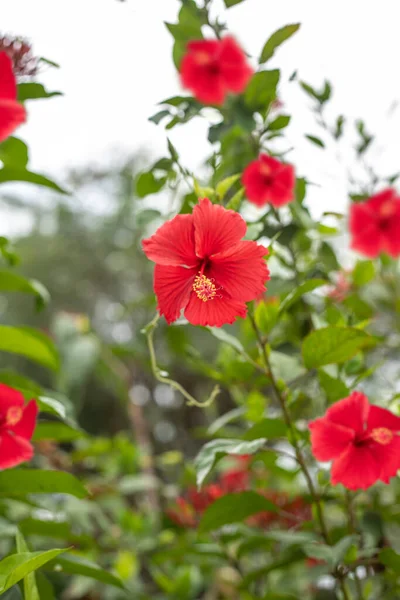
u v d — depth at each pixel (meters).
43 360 1.40
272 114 1.50
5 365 4.20
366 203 1.59
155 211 1.38
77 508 1.73
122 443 1.90
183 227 1.12
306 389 1.46
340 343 1.26
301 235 1.53
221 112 1.39
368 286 1.76
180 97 1.35
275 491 1.62
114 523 1.94
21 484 1.24
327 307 1.46
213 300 1.14
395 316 1.73
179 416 3.18
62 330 1.93
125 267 4.48
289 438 1.29
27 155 1.38
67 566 1.27
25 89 1.27
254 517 1.56
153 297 1.61
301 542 1.29
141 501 2.09
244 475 1.69
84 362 1.89
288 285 1.50
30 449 1.22
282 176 1.42
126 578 1.68
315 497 1.31
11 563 1.10
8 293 4.92
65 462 1.87
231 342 1.27
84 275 4.75
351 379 1.47
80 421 4.29
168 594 1.61
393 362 1.62
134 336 1.85
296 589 1.60
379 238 1.59
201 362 1.48
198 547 1.49
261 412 1.44
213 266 1.14
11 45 1.26
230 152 1.44
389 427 1.24
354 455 1.24
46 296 1.46
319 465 1.41
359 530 1.36
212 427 1.46
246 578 1.36
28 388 1.38
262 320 1.29
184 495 1.84
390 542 1.42
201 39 1.38
